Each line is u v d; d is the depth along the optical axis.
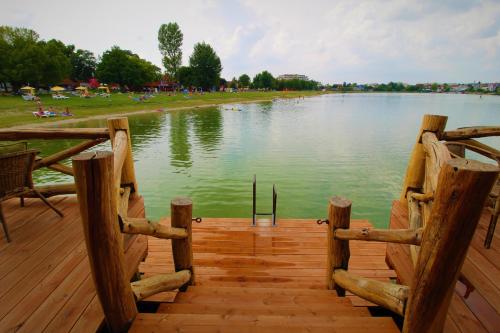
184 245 2.70
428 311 1.42
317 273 3.43
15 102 38.91
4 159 2.73
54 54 58.28
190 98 65.56
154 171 12.04
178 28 76.88
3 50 51.38
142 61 89.94
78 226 3.04
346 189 9.88
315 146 17.52
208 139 20.02
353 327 1.73
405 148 16.94
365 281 2.11
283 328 1.73
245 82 147.38
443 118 2.95
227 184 10.30
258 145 17.84
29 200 3.74
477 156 14.56
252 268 3.54
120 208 2.39
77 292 1.99
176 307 2.14
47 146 16.45
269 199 8.90
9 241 2.72
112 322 1.69
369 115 40.44
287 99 91.38
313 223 4.80
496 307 1.83
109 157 1.44
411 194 2.90
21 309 1.83
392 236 2.02
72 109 34.53
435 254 1.29
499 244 2.56
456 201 1.17
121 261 1.63
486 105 67.25
